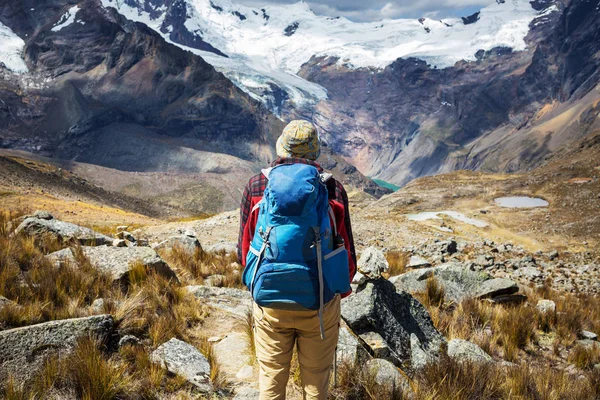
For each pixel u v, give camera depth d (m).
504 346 7.22
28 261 6.94
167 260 10.63
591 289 15.90
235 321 6.53
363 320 5.79
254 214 3.38
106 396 3.92
